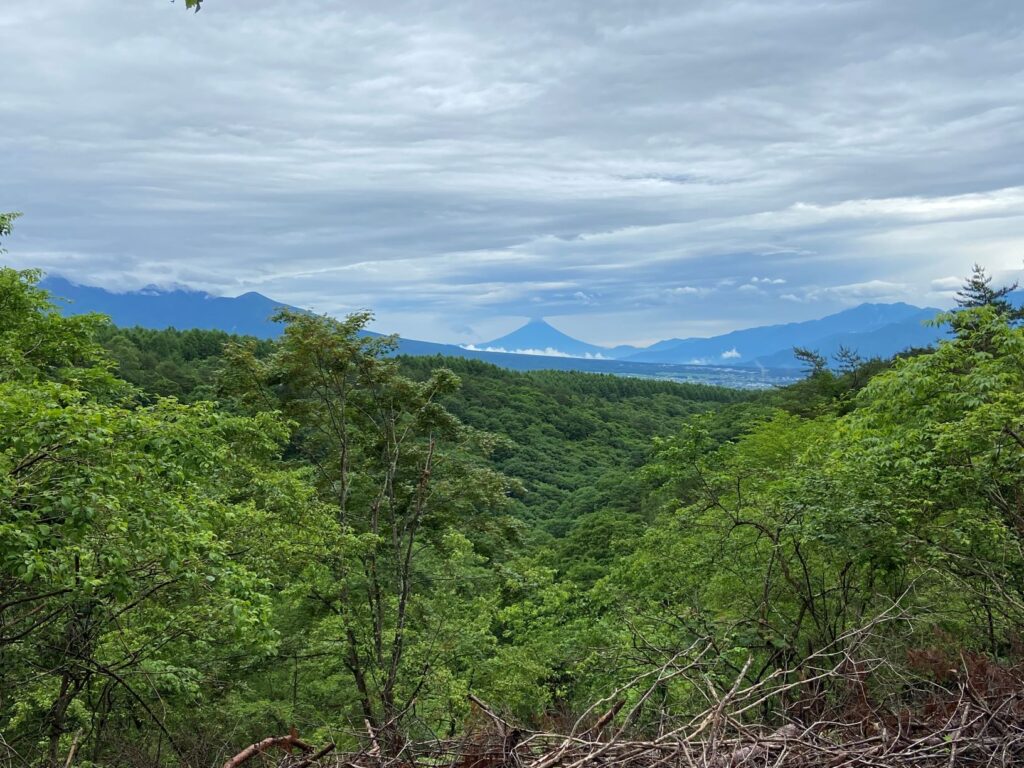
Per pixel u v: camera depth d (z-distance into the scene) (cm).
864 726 445
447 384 1831
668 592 1214
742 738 388
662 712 456
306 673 1495
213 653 1189
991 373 1058
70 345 1421
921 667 599
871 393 1196
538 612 1823
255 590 1025
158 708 1055
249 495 1298
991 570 887
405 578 1595
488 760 380
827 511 945
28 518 715
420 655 1521
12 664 904
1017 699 466
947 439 951
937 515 980
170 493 855
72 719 998
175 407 923
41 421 733
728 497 1267
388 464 1786
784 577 1096
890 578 1043
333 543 1384
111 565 778
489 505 1839
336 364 1709
